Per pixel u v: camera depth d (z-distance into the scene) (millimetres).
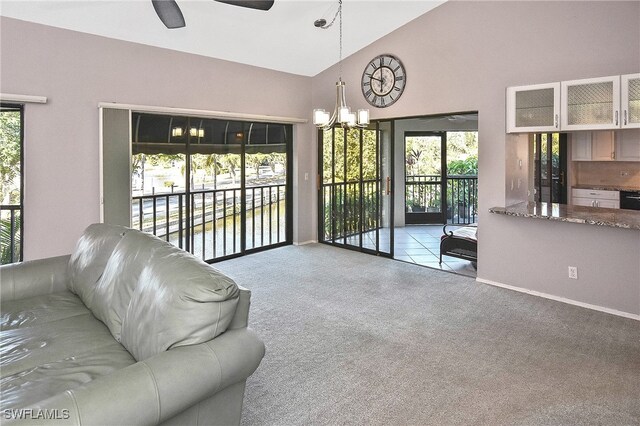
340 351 2764
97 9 3561
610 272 3473
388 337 2984
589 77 3502
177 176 4754
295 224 6156
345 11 4262
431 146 8133
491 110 4117
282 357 2678
